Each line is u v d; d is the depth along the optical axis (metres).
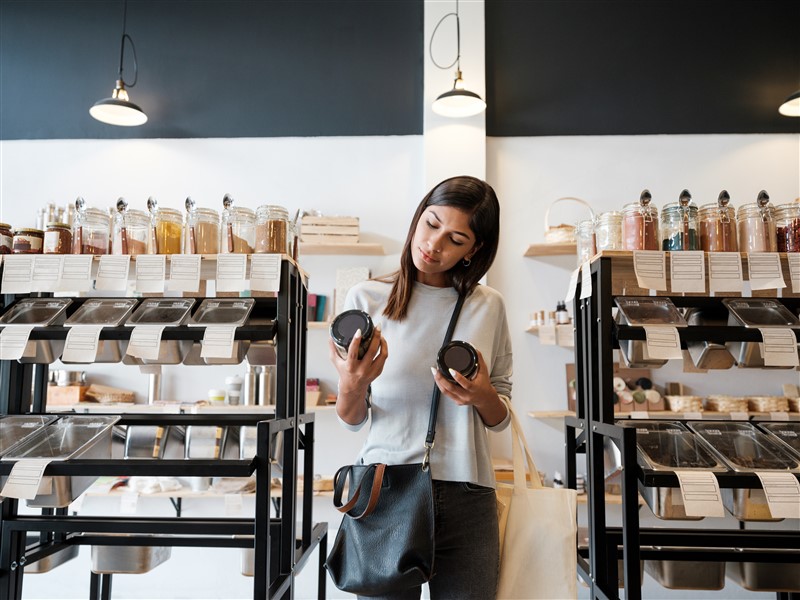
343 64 4.01
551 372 3.75
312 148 3.94
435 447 1.31
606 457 1.72
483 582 1.27
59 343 1.74
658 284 1.58
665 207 1.69
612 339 1.62
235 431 1.91
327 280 3.82
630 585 1.41
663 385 3.69
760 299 1.66
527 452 1.48
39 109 3.98
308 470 2.02
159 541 1.88
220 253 1.75
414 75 3.99
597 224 1.79
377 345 1.25
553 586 1.37
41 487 1.61
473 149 3.77
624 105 3.94
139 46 4.05
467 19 3.91
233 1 4.09
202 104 3.99
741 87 3.94
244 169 3.93
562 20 4.02
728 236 1.65
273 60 4.02
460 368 1.25
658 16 4.01
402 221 3.87
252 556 2.17
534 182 3.89
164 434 1.94
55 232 1.74
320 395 3.69
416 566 1.20
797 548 1.77
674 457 1.53
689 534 1.80
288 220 1.78
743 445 1.60
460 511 1.28
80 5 4.09
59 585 3.52
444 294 1.42
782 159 3.88
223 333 1.57
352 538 1.29
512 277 3.81
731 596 3.36
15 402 1.82
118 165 3.93
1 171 3.92
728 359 1.64
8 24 4.07
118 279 1.67
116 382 3.76
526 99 3.96
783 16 3.99
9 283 1.68
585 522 3.52
